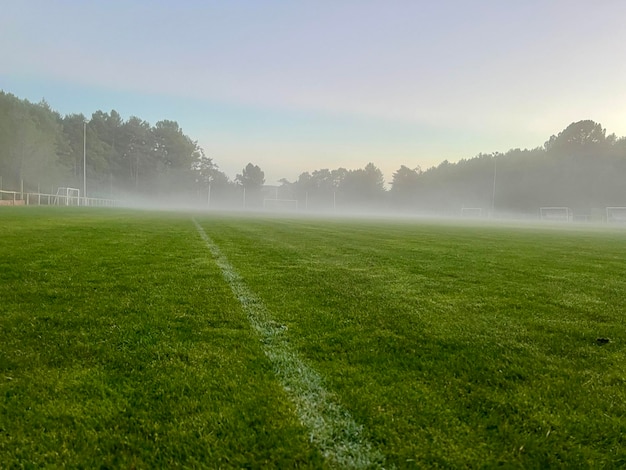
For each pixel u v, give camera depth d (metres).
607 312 3.51
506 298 3.98
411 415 1.62
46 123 56.22
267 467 1.29
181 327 2.71
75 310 3.02
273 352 2.30
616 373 2.14
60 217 15.66
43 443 1.38
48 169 52.06
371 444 1.42
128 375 1.92
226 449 1.37
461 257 7.49
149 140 84.62
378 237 12.59
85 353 2.18
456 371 2.09
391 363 2.18
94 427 1.48
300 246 8.77
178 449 1.37
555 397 1.83
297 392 1.80
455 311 3.40
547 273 5.79
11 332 2.48
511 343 2.59
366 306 3.48
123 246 7.21
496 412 1.67
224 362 2.12
